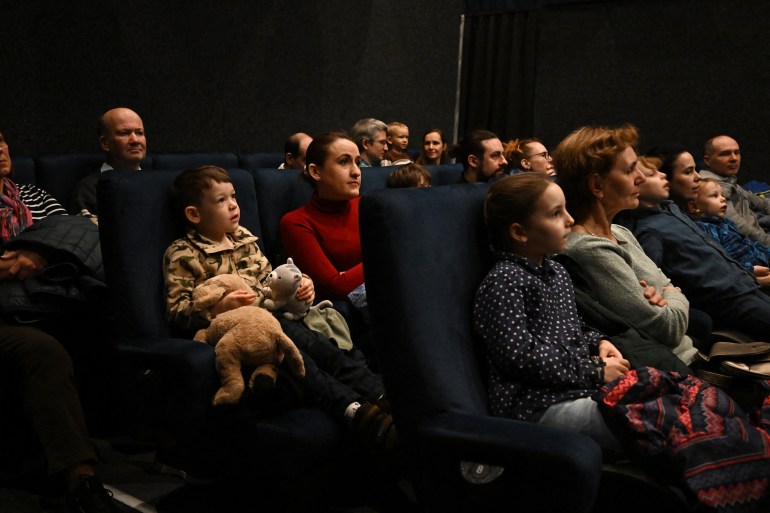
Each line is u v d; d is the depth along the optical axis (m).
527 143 4.42
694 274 2.53
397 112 6.79
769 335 2.47
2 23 4.01
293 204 2.63
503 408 1.47
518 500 1.23
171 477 2.21
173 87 4.97
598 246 1.89
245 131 5.50
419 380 1.37
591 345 1.70
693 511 1.33
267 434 1.78
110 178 1.95
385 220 1.39
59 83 4.31
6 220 2.46
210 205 2.05
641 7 6.24
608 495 1.41
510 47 6.88
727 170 4.34
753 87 5.89
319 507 1.99
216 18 5.20
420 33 6.83
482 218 1.63
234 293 1.96
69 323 2.31
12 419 2.04
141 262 1.96
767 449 1.37
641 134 6.36
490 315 1.48
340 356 1.98
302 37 5.85
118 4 4.58
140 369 1.84
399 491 2.04
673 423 1.38
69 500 1.86
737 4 5.87
